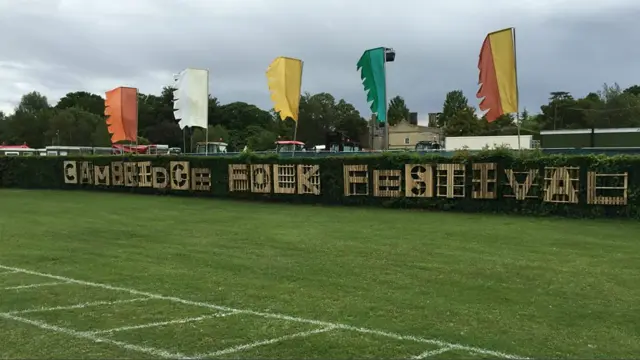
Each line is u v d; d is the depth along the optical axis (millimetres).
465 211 16688
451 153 17844
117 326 5820
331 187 19344
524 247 10492
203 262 9234
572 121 87438
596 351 5086
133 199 22094
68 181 27766
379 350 5105
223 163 22219
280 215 16188
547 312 6293
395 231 12680
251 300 6840
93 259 9547
